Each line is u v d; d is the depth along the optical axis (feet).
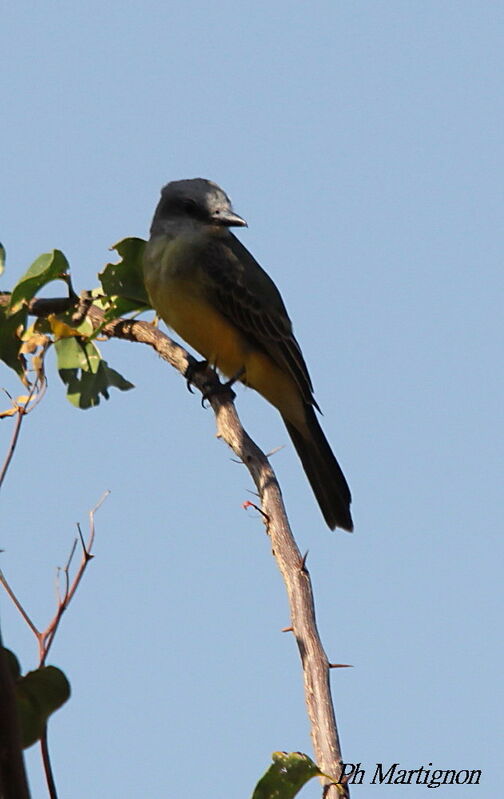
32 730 15.46
